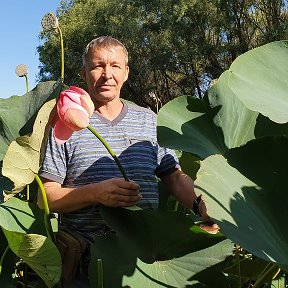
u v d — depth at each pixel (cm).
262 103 143
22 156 130
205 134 171
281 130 176
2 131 160
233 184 129
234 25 1641
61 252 160
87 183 173
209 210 117
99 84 183
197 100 176
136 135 184
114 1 1778
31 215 155
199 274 140
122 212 146
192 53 1620
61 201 162
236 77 147
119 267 138
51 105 130
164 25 1678
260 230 120
